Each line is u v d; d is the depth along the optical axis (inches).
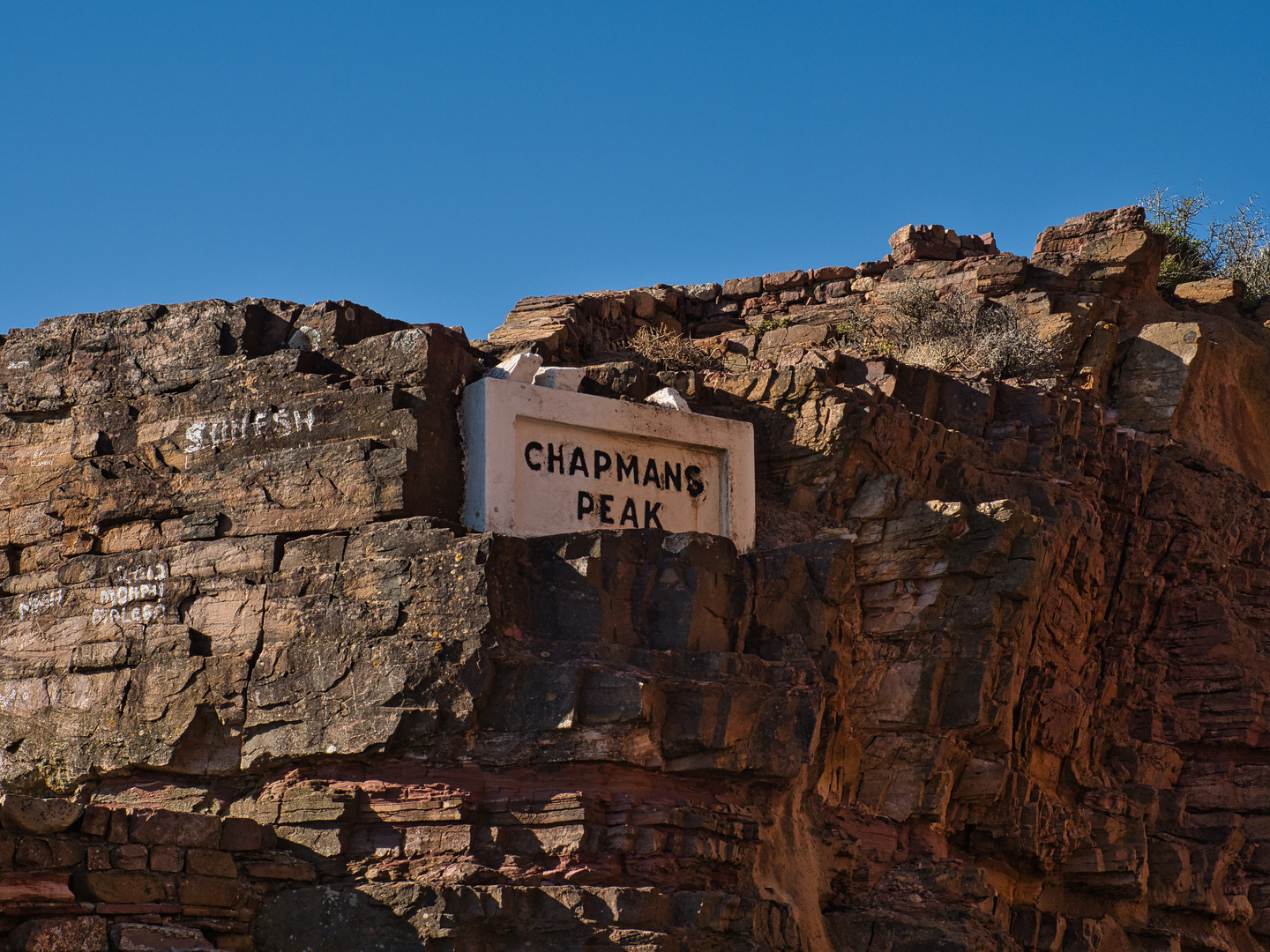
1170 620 920.9
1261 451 1074.7
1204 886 848.3
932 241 1133.1
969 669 712.4
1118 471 906.1
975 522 715.4
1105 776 858.8
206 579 634.8
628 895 557.3
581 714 581.0
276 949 557.9
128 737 629.9
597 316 992.9
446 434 641.0
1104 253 1087.6
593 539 609.9
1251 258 1446.9
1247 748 896.9
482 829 576.1
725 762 598.5
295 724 603.5
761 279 1136.8
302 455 636.7
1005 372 969.5
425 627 592.1
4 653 666.8
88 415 684.7
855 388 771.4
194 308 683.4
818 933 640.4
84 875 513.7
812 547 673.6
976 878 708.7
